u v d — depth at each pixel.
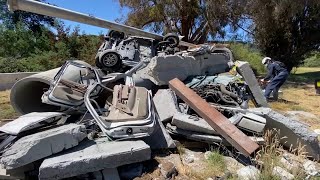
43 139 3.87
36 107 7.03
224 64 8.07
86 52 18.53
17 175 3.99
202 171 4.26
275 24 21.23
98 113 4.95
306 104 10.45
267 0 19.73
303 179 4.04
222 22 20.27
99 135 4.71
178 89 5.57
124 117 4.55
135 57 7.71
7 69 15.68
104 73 7.12
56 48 19.44
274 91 10.00
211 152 4.74
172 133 5.15
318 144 4.97
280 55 22.89
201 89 6.31
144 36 8.27
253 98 7.54
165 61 6.70
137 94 5.00
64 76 5.73
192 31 22.20
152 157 4.52
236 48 22.09
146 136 4.49
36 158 3.83
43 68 16.72
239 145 4.39
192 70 7.27
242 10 19.64
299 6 19.70
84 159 3.78
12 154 3.77
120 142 4.33
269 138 5.06
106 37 8.41
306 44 22.64
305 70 33.44
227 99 6.02
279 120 5.02
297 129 4.93
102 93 5.89
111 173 3.99
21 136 4.33
